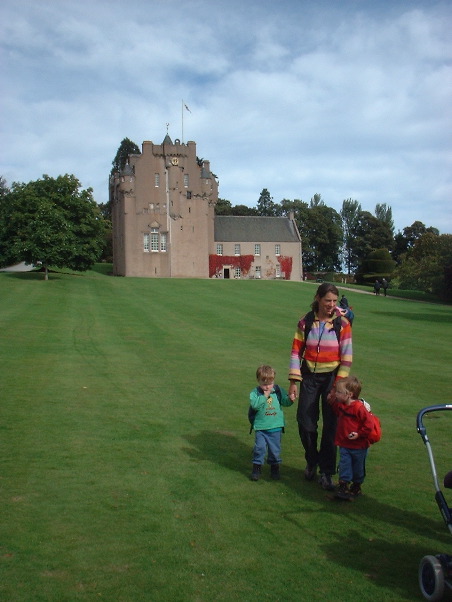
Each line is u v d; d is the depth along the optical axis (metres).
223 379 14.47
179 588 5.02
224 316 31.09
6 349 18.45
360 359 18.19
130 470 7.86
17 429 9.66
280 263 92.44
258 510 6.67
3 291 43.56
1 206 69.00
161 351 19.12
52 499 6.84
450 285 50.31
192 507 6.70
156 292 47.62
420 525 6.34
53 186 65.75
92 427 9.88
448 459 8.45
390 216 144.12
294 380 7.61
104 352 18.61
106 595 4.90
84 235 64.94
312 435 7.62
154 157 81.19
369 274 87.12
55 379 14.00
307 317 7.80
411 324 29.72
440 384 14.12
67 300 38.59
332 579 5.22
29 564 5.38
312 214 115.06
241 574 5.27
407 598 4.95
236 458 8.50
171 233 81.38
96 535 5.96
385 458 8.49
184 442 9.17
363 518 6.50
